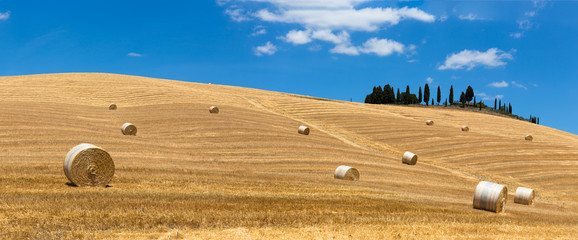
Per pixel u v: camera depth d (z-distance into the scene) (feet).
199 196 53.26
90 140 100.48
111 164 58.59
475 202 63.00
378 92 409.28
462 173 123.34
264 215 44.47
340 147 132.87
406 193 74.59
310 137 142.20
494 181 116.88
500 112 393.91
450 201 69.67
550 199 102.32
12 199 44.57
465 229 44.57
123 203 45.65
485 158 140.46
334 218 45.34
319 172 97.96
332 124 179.01
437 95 419.95
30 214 39.37
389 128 177.68
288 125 162.20
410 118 213.87
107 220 38.78
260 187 65.36
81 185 56.24
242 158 105.19
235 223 40.78
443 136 169.27
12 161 70.95
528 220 55.72
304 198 57.47
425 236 40.37
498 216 56.85
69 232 35.04
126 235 35.17
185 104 177.06
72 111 144.46
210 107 164.66
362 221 45.06
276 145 121.80
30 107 141.18
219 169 83.25
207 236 35.96
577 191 111.24
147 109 161.89
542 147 159.84
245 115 167.32
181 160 90.94
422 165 124.67
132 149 95.96
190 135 124.26
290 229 39.75
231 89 278.05
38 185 54.29
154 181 63.05
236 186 64.49
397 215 49.75
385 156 129.80
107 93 193.16
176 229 37.63
